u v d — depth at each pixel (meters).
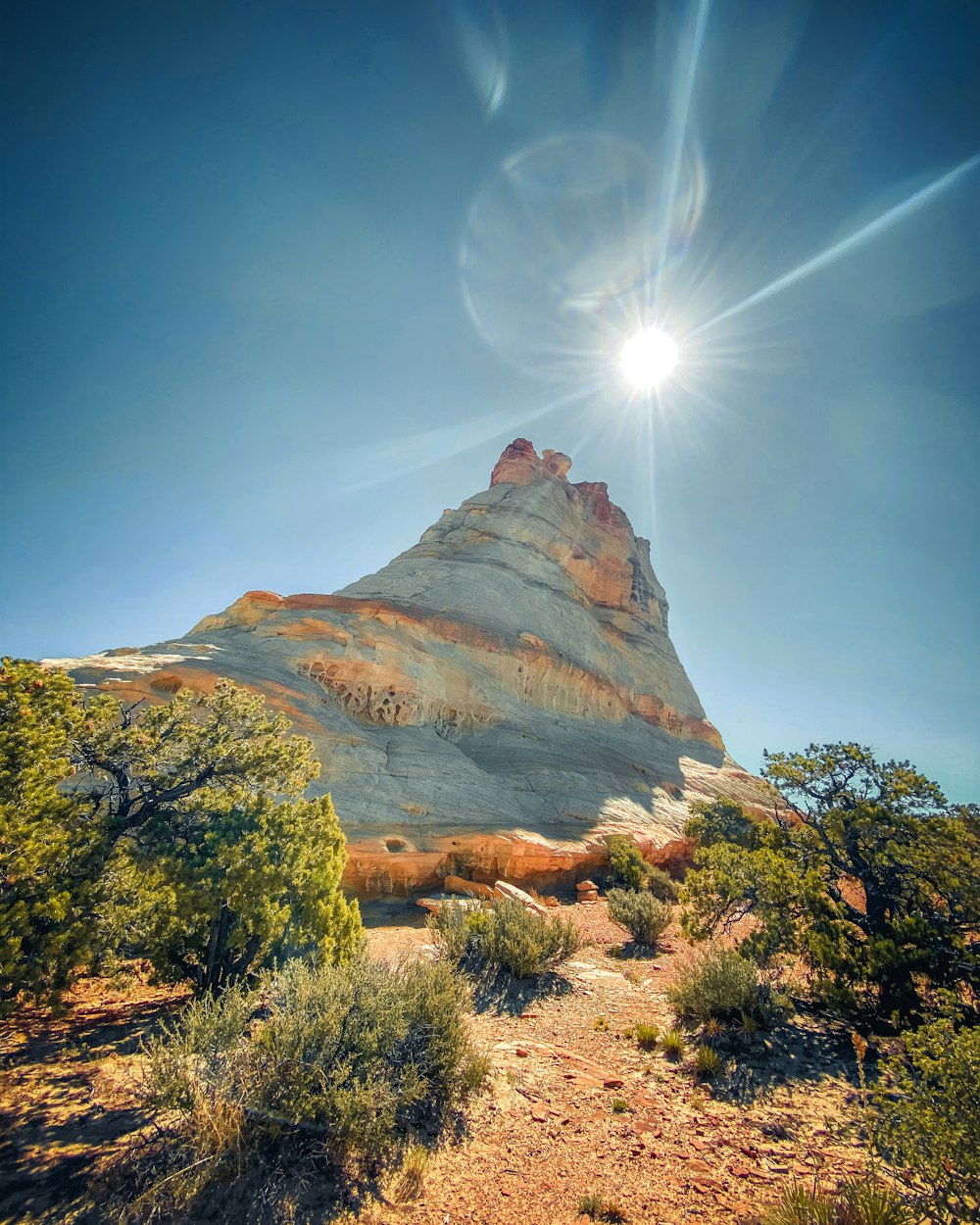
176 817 9.70
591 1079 7.25
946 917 9.64
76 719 9.43
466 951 12.29
